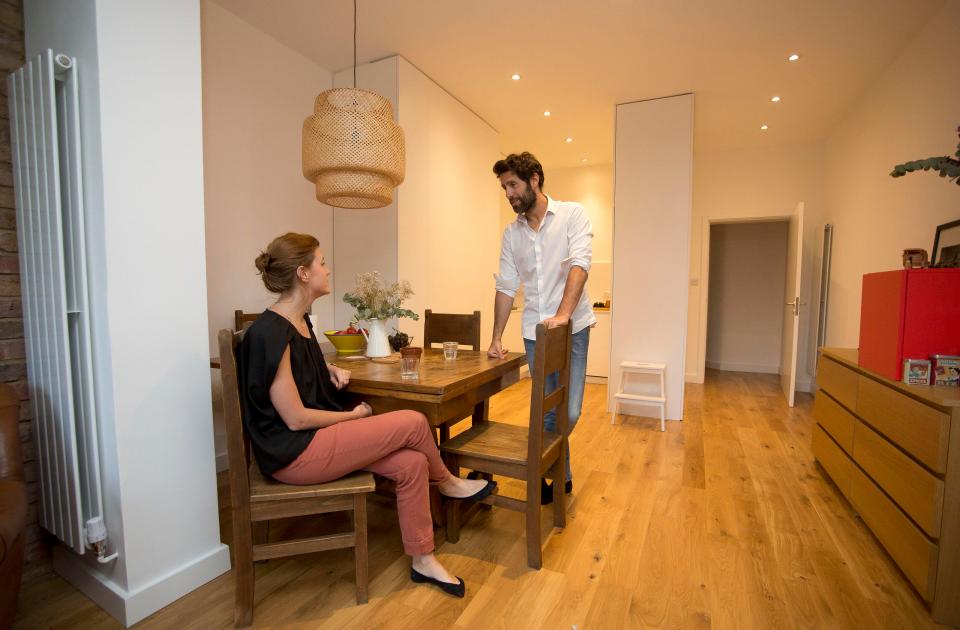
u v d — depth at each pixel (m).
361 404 1.66
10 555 1.04
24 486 1.19
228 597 1.52
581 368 2.19
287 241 1.51
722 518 2.08
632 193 3.88
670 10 2.62
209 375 1.61
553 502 2.07
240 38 2.78
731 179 5.22
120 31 1.34
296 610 1.45
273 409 1.42
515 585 1.59
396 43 3.03
